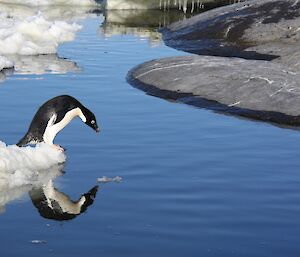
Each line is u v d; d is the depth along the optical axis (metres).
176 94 16.73
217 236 9.14
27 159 11.57
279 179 11.28
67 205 10.12
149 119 14.65
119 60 20.64
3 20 25.33
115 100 16.09
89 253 8.61
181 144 12.98
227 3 34.66
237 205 10.16
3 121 13.88
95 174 11.35
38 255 8.53
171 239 9.03
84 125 13.90
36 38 22.88
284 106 15.38
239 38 23.30
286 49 21.89
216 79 17.14
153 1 33.34
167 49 23.02
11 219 9.62
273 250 8.80
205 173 11.47
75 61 20.36
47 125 12.16
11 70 18.86
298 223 9.59
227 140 13.34
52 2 33.03
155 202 10.23
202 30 24.44
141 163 11.88
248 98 15.93
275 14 24.16
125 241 8.95
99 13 31.44
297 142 13.34
